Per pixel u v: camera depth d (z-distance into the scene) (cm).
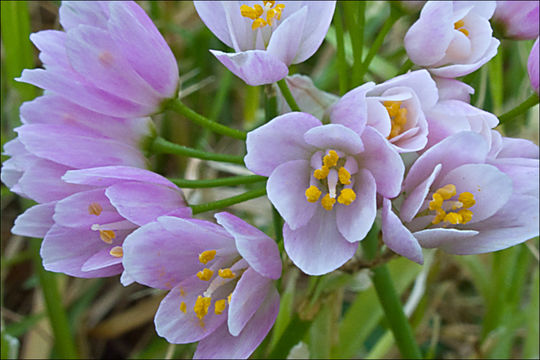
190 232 15
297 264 15
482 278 20
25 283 22
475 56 16
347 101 15
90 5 16
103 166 16
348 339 19
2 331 19
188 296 15
